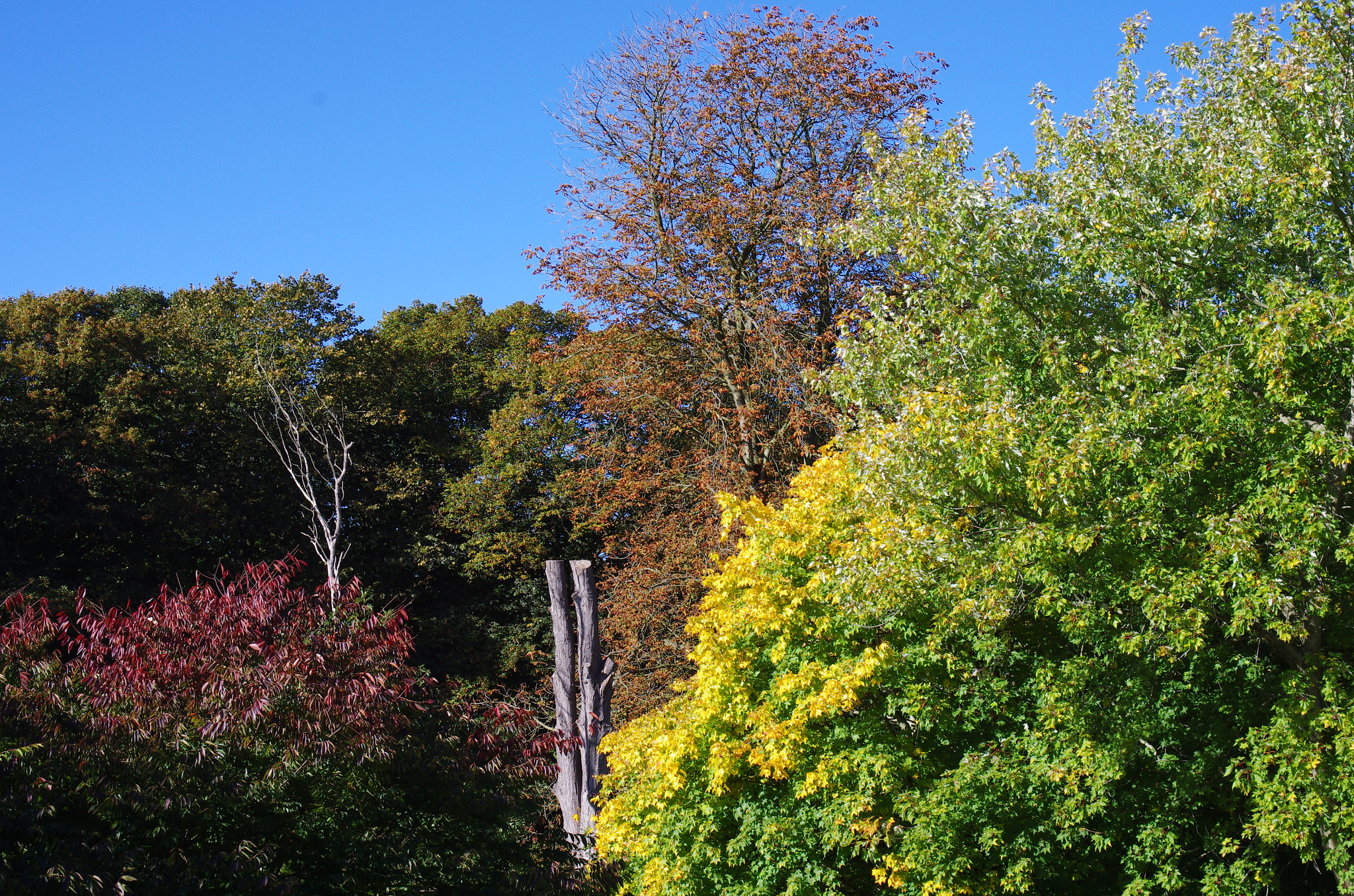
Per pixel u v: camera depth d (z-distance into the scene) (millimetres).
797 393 20031
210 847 7156
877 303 11125
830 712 10086
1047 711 9312
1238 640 9969
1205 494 9031
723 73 21156
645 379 21781
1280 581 7910
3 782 6473
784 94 21016
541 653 26078
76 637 8688
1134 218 9156
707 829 11391
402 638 9469
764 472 21141
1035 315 9844
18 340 26391
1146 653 9469
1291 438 8414
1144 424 8484
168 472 26406
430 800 8859
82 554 24969
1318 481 8352
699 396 21578
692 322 21828
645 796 12148
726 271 21188
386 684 8898
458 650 27891
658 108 22000
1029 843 9773
